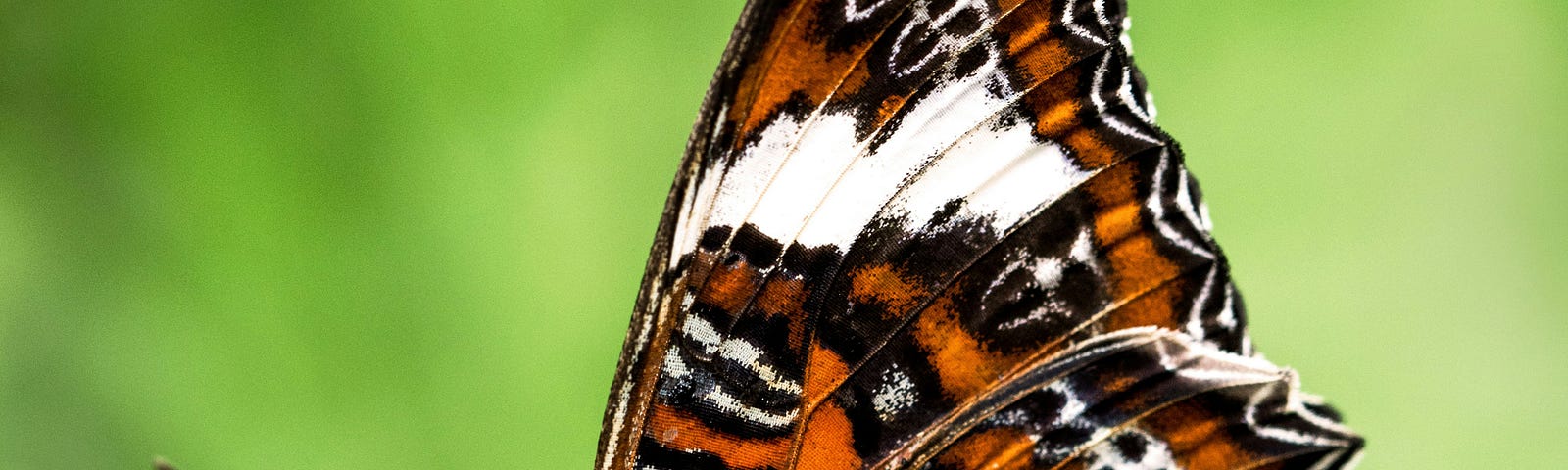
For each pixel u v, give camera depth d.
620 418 0.24
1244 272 0.32
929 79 0.24
